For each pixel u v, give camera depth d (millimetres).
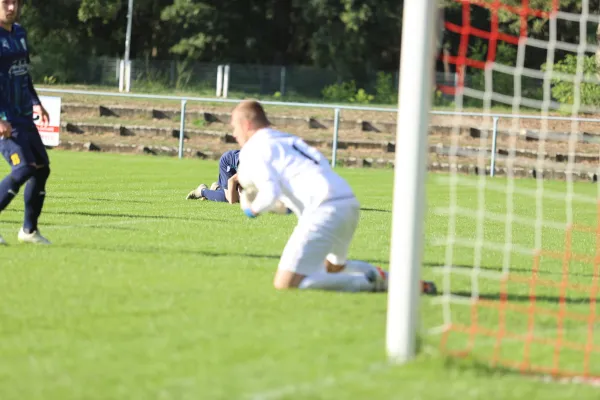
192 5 149125
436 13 15344
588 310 20406
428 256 28156
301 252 20969
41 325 17125
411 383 13969
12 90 25469
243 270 23812
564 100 89438
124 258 24953
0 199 25938
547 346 16750
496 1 23234
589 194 56156
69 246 26734
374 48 156375
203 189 43438
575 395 13695
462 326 18141
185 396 13094
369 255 28031
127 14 152500
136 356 15172
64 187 47469
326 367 14711
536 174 71375
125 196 44281
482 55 124188
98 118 86375
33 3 147375
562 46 26188
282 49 164125
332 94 137875
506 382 14273
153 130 82688
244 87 141625
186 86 134375
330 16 151125
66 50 137125
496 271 25625
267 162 20859
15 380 13750
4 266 22938
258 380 13945
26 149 25812
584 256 29672
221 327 17312
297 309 19062
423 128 15188
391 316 15391
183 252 26594
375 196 50438
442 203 47750
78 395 13078
